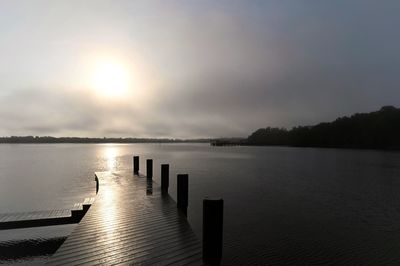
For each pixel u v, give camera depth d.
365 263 10.44
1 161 66.12
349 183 27.72
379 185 26.53
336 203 19.25
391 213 16.81
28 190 26.16
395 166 44.31
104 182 14.86
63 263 5.53
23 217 12.36
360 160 56.31
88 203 12.96
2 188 27.30
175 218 8.50
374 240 12.53
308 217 15.94
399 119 100.19
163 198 11.16
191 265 5.56
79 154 100.38
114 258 5.77
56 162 61.53
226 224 14.66
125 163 56.41
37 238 13.44
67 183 30.17
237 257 10.91
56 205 20.11
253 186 25.94
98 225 7.80
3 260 11.44
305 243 12.24
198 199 20.36
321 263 10.44
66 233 14.09
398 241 12.43
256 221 15.16
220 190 23.95
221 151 113.25
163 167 12.50
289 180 29.78
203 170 39.72
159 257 5.86
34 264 11.14
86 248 6.25
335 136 124.81
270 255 11.03
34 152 120.00
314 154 79.50
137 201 10.65
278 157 69.00
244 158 66.69
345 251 11.37
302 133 149.00
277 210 17.34
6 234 13.91
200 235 13.04
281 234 13.24
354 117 121.00
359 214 16.52
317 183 27.75
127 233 7.20
